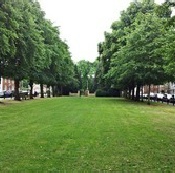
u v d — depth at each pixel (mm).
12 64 39750
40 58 44906
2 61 39312
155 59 41688
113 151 12062
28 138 14531
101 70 63906
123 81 47688
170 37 22234
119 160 10719
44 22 55750
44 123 20219
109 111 30016
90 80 131625
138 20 45125
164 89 101812
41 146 12742
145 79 43000
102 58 58500
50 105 37625
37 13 53219
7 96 65188
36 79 53906
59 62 61438
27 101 46469
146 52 41938
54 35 60594
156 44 41375
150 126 19828
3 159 10586
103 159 10805
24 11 38906
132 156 11320
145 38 42562
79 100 52562
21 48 37688
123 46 47344
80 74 128125
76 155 11273
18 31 37188
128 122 21609
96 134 15922
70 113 27359
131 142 14031
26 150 11992
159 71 41281
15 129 17438
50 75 60406
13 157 10875
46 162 10266
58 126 18797
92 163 10273
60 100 51250
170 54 20953
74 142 13680
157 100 57031
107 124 20125
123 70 44625
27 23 38938
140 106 38469
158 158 11094
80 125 19328
